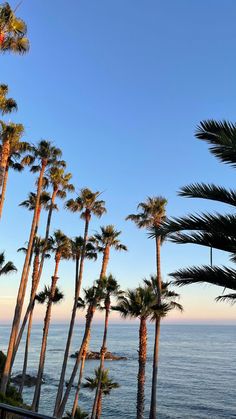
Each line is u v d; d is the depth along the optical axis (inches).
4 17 658.8
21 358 4940.9
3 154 876.6
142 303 1102.4
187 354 5698.8
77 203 1368.1
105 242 1432.1
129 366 4256.9
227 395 2696.9
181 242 318.7
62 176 1342.3
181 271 333.4
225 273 321.4
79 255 1497.3
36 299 1476.4
